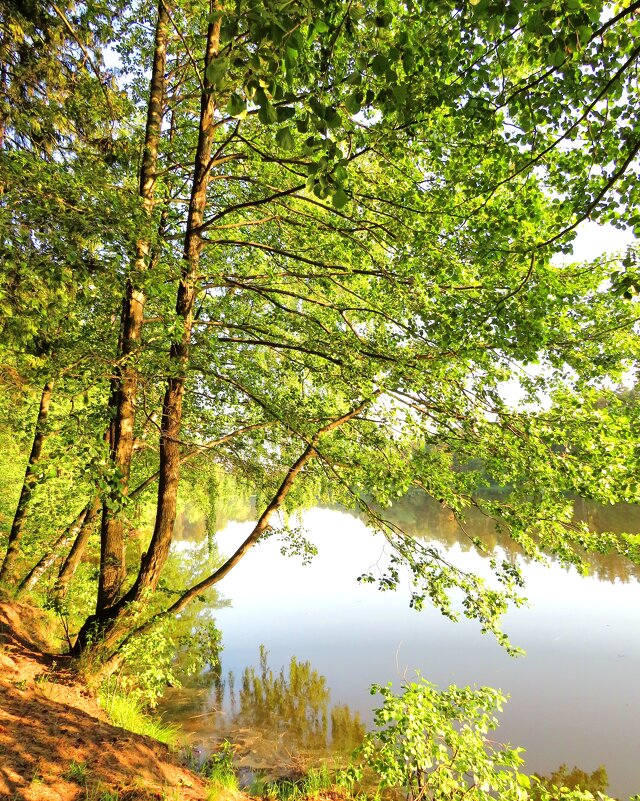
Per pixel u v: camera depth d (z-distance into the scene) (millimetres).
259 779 6098
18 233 4320
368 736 4938
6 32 6492
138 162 7613
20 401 7863
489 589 6020
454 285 5371
